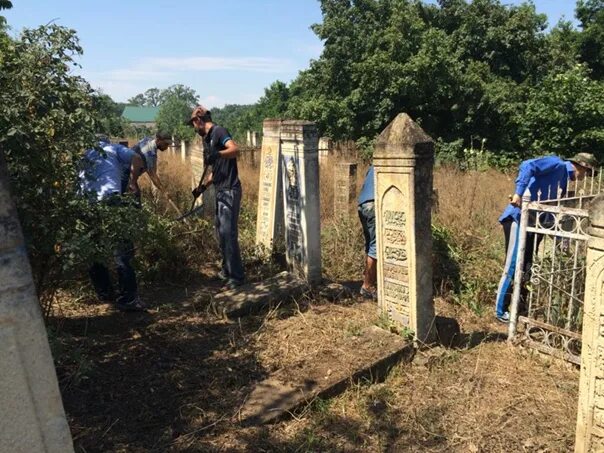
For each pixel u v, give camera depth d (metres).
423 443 3.19
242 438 3.16
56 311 4.98
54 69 3.59
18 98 3.37
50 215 3.59
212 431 3.21
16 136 3.14
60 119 3.55
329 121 19.56
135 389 3.65
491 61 21.97
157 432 3.20
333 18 20.75
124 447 3.04
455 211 7.78
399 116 4.29
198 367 3.96
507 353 4.32
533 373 3.99
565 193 5.18
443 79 18.89
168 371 3.90
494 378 3.91
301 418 3.40
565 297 4.27
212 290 5.84
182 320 4.89
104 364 3.98
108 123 4.60
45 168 3.52
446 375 3.96
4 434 1.66
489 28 21.72
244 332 4.59
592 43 25.33
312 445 3.14
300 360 4.00
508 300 5.25
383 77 19.02
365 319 4.77
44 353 1.71
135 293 5.07
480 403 3.59
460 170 13.88
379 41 19.72
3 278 1.60
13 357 1.64
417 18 20.25
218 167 5.60
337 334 4.40
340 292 5.51
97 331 4.60
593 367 2.75
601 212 2.62
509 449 3.11
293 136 5.80
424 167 4.13
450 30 22.94
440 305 5.50
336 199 9.25
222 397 3.57
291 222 6.03
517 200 4.90
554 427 3.30
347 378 3.73
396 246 4.37
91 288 5.42
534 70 22.31
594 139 15.48
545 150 16.42
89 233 3.65
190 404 3.46
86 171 4.12
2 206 1.58
